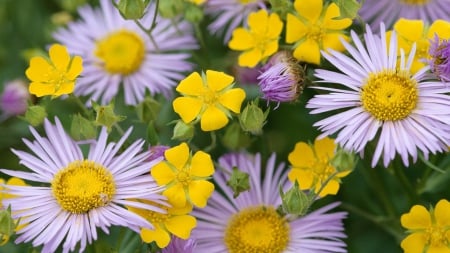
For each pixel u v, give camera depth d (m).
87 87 0.48
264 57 0.44
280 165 0.44
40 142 0.42
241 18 0.48
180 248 0.41
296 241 0.43
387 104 0.41
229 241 0.43
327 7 0.43
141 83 0.48
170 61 0.48
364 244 0.47
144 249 0.42
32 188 0.42
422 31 0.43
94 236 0.40
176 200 0.41
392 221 0.45
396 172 0.44
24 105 0.50
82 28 0.50
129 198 0.41
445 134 0.41
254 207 0.44
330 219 0.43
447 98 0.41
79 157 0.42
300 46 0.43
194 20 0.47
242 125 0.42
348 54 0.43
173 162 0.41
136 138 0.47
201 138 0.47
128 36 0.49
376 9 0.47
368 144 0.44
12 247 0.45
